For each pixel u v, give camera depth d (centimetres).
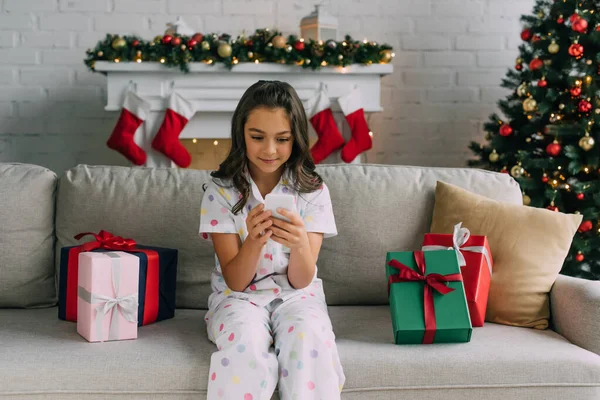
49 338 164
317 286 182
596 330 164
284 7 373
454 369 154
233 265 167
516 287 184
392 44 381
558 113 295
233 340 148
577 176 295
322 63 323
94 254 168
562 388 155
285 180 179
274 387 146
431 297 168
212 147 334
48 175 209
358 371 152
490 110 387
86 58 365
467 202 200
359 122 333
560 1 296
